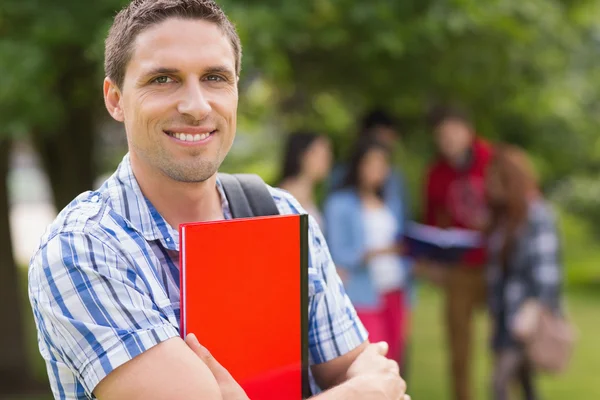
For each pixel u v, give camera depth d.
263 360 1.39
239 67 1.47
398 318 4.50
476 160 4.89
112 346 1.27
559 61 5.89
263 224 1.39
